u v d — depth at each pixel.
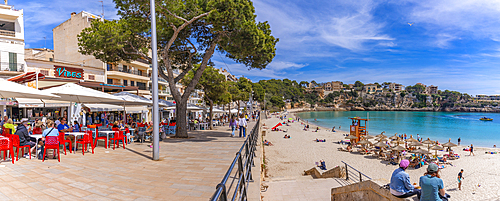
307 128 56.00
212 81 25.72
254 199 5.45
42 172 5.57
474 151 31.61
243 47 13.09
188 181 5.45
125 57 15.18
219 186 2.46
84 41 14.23
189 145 11.30
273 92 161.25
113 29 13.27
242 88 48.62
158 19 12.34
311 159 24.62
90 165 6.54
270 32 16.50
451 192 16.66
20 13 24.78
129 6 12.05
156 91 7.84
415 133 55.44
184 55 18.11
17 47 24.27
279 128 57.81
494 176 19.72
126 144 11.09
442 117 122.44
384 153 26.47
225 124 32.16
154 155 7.71
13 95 8.16
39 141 7.62
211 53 15.12
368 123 84.00
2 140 6.15
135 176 5.73
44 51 37.34
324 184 11.77
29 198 3.96
